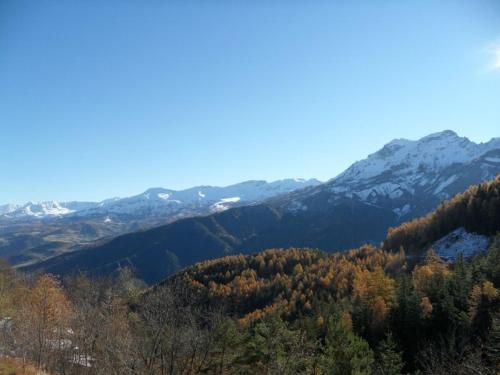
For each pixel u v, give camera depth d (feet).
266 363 147.84
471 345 175.63
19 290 267.39
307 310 318.45
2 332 169.58
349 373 139.13
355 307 259.60
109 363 125.59
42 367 151.84
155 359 126.31
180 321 141.49
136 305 208.95
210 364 144.05
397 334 224.33
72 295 274.98
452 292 240.32
